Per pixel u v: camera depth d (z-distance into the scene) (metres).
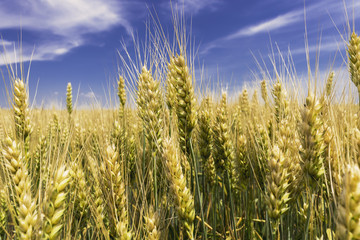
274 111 0.34
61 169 0.18
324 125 0.23
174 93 0.31
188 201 0.23
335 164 0.20
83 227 0.29
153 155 0.31
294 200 0.23
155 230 0.23
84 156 0.35
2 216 0.30
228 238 0.31
